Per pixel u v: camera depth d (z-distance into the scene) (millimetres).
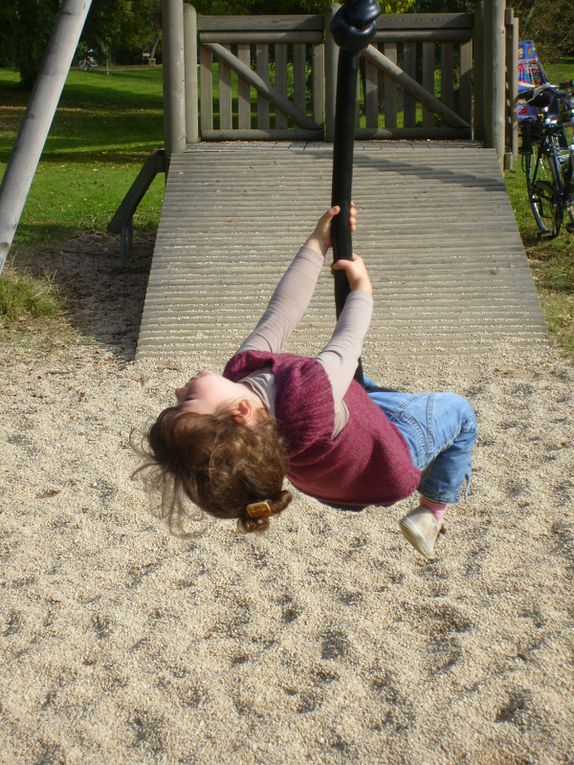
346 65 2521
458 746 3025
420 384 6535
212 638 3756
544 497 4820
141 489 5078
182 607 3975
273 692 3375
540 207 10562
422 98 9672
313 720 3195
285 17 9523
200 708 3299
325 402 2209
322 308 7535
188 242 8094
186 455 2109
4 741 3176
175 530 4566
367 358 6973
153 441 2207
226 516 2174
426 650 3604
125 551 4461
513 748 3012
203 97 9789
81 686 3430
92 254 10867
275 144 9609
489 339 7203
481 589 3994
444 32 9508
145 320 7453
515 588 3980
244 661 3596
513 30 14203
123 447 5637
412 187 8539
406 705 3238
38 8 28828
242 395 2195
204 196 8531
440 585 4043
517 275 7742
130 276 9898
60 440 5742
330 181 8656
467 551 4340
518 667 3412
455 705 3209
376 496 2420
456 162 8836
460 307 7480
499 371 6738
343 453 2297
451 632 3711
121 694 3387
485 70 9180
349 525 4633
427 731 3096
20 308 8453
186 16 9375
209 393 2195
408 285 7672
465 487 2895
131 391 6559
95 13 32438
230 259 7934
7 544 4527
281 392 2217
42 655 3617
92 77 43750
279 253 7973
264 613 3904
